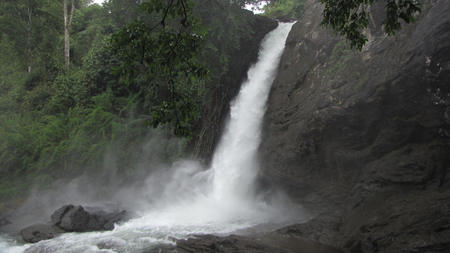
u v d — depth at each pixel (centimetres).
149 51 691
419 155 1121
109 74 2270
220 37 1912
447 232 857
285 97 1778
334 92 1400
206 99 2075
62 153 1858
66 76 2325
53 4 2533
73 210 1322
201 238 1134
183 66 727
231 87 2191
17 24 2447
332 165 1409
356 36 757
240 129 2014
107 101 2123
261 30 2344
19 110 2312
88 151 1877
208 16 2000
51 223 1380
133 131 1983
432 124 1109
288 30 2166
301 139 1486
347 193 1349
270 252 992
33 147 1945
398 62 1156
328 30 1667
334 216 1210
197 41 699
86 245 1133
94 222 1320
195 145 2058
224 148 2036
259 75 2125
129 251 1073
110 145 1888
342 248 1041
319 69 1636
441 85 1059
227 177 1917
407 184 1094
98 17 3319
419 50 1084
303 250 1034
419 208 961
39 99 2311
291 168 1524
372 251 959
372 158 1267
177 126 780
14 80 2553
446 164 1070
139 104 2186
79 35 2878
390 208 1038
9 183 1808
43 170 1814
